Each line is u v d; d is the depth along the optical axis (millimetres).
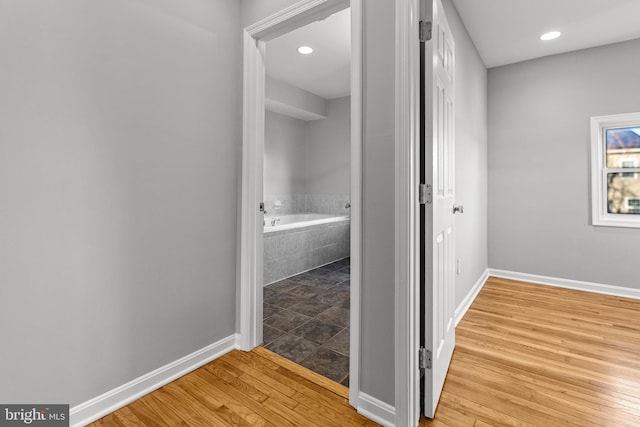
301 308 2852
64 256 1335
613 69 3098
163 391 1634
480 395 1601
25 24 1215
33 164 1246
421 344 1487
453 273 2031
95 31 1407
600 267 3205
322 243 4504
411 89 1310
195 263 1846
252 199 2051
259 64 2061
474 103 3127
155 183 1646
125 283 1536
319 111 5316
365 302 1473
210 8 1888
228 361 1927
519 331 2334
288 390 1644
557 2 2461
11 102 1188
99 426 1383
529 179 3537
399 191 1332
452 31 2412
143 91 1583
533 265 3549
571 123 3305
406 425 1323
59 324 1325
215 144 1935
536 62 3457
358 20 1457
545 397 1579
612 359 1935
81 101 1370
